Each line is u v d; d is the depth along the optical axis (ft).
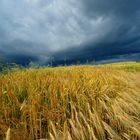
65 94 16.61
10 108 14.82
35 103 14.85
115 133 15.75
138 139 16.19
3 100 15.64
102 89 19.69
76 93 17.07
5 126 13.14
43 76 22.41
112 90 21.20
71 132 14.40
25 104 14.82
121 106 18.83
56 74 23.82
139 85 29.07
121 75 31.24
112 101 18.52
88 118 15.83
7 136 11.91
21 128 13.51
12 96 15.87
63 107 15.49
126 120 16.87
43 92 16.79
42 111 14.96
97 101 17.60
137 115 18.99
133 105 20.34
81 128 14.21
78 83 19.43
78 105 16.05
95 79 22.54
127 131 16.60
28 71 25.73
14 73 23.86
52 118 14.60
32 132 13.46
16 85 17.98
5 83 18.25
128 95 21.16
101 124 15.94
